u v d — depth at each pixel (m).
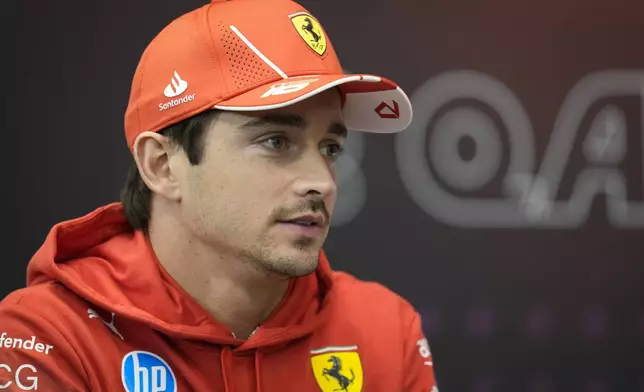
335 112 4.21
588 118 9.04
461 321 8.98
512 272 9.02
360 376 4.75
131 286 4.36
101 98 8.49
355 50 8.80
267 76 4.10
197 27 4.26
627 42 9.05
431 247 8.93
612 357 9.23
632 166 9.09
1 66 8.36
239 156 4.04
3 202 8.37
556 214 9.03
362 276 8.85
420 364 5.11
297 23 4.29
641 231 9.09
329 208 4.16
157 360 4.30
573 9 9.01
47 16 8.42
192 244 4.30
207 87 4.11
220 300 4.39
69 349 4.11
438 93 8.88
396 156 8.88
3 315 4.20
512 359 9.05
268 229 4.05
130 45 8.52
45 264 4.39
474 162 8.93
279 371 4.54
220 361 4.38
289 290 4.62
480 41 8.92
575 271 9.08
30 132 8.41
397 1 8.83
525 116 8.96
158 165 4.34
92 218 4.64
